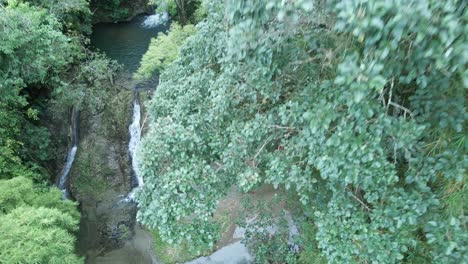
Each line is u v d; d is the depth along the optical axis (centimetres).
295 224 827
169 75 804
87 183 1238
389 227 441
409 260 483
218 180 550
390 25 242
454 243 381
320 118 383
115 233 1126
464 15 235
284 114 473
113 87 1358
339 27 271
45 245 593
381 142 407
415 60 293
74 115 1314
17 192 738
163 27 1923
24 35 947
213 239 600
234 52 383
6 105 1022
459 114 352
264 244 827
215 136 566
